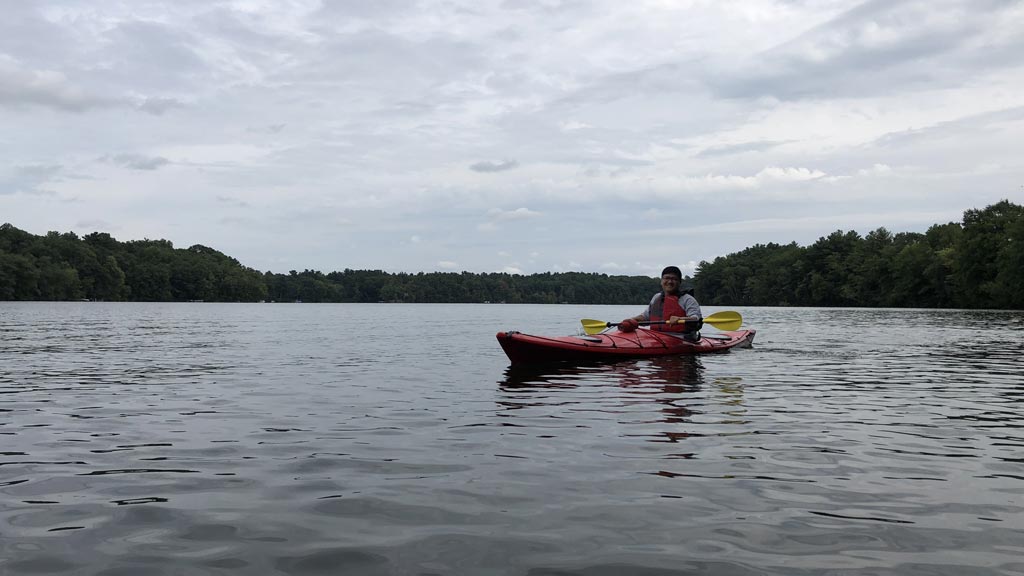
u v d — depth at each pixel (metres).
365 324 27.36
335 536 2.91
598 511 3.20
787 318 34.44
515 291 159.75
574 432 4.98
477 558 2.67
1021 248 50.62
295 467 4.02
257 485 3.66
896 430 5.04
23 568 2.56
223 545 2.81
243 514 3.19
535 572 2.54
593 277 173.50
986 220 59.53
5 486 3.63
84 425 5.29
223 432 5.02
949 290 63.47
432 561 2.64
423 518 3.12
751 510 3.21
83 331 19.64
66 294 97.19
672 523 3.04
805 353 11.73
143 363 10.12
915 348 13.10
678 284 11.55
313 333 19.55
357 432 5.00
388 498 3.41
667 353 11.09
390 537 2.89
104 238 122.19
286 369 9.31
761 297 95.94
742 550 2.74
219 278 126.00
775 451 4.37
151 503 3.36
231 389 7.30
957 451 4.38
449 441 4.70
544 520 3.09
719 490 3.52
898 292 70.81
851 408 6.01
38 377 8.34
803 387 7.38
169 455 4.32
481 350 12.88
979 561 2.62
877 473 3.84
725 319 13.02
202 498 3.43
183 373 8.80
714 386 7.46
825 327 23.25
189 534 2.94
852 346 13.59
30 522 3.07
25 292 91.00
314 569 2.57
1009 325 24.58
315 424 5.32
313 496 3.46
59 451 4.43
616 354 10.37
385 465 4.05
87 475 3.86
